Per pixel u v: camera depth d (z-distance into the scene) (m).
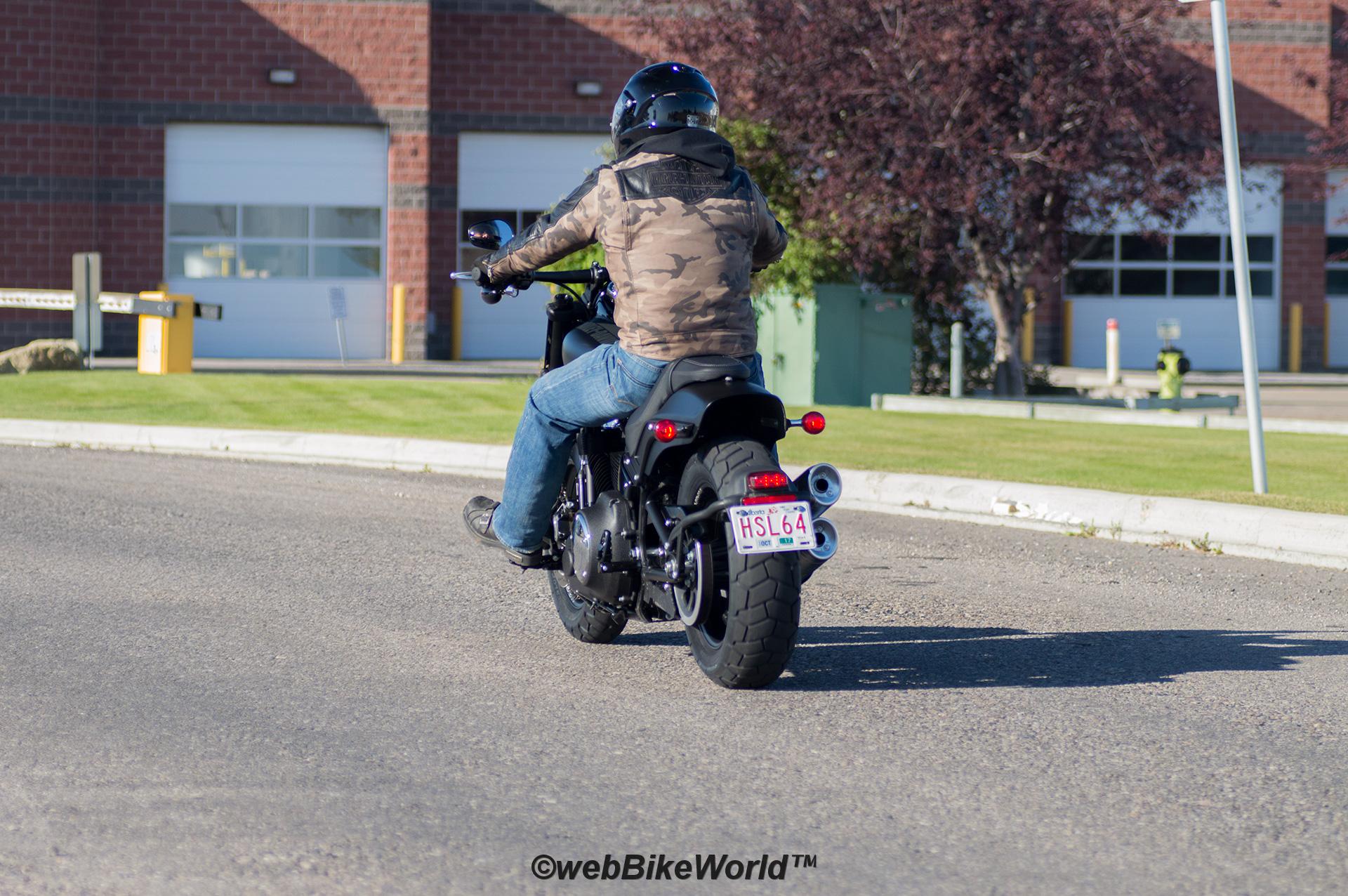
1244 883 14.29
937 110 73.81
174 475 45.97
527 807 16.31
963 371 86.75
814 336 75.81
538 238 21.86
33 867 14.40
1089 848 15.17
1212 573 32.09
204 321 118.06
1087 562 33.25
